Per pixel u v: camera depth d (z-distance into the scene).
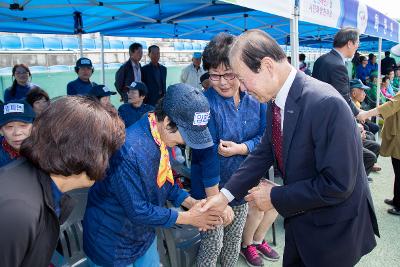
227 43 1.80
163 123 1.28
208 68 1.89
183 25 6.02
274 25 6.36
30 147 0.84
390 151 3.53
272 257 2.70
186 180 2.74
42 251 0.83
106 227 1.34
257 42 1.22
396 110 3.38
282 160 1.45
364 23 4.81
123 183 1.23
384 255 2.86
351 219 1.36
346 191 1.22
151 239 1.52
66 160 0.81
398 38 7.58
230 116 1.94
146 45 13.98
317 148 1.24
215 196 1.61
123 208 1.30
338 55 3.37
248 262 2.62
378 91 6.55
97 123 0.85
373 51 19.11
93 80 9.64
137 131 1.28
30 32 5.75
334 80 3.34
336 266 1.40
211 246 1.87
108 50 11.82
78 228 1.80
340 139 1.19
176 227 2.12
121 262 1.38
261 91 1.28
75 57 10.38
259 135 2.06
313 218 1.39
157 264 1.64
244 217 2.10
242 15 4.82
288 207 1.32
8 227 0.72
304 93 1.26
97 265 1.42
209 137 1.31
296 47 2.82
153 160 1.28
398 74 11.78
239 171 1.66
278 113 1.41
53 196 0.88
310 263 1.45
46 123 0.83
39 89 3.38
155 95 6.18
